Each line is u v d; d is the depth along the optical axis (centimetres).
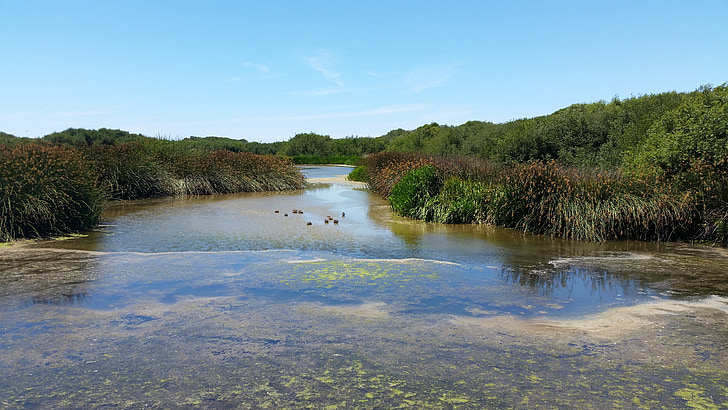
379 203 1545
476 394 317
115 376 341
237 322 452
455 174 1277
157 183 1769
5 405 301
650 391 321
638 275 641
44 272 635
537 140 1920
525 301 527
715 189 884
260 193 1956
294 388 325
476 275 639
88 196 1031
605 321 461
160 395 315
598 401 308
